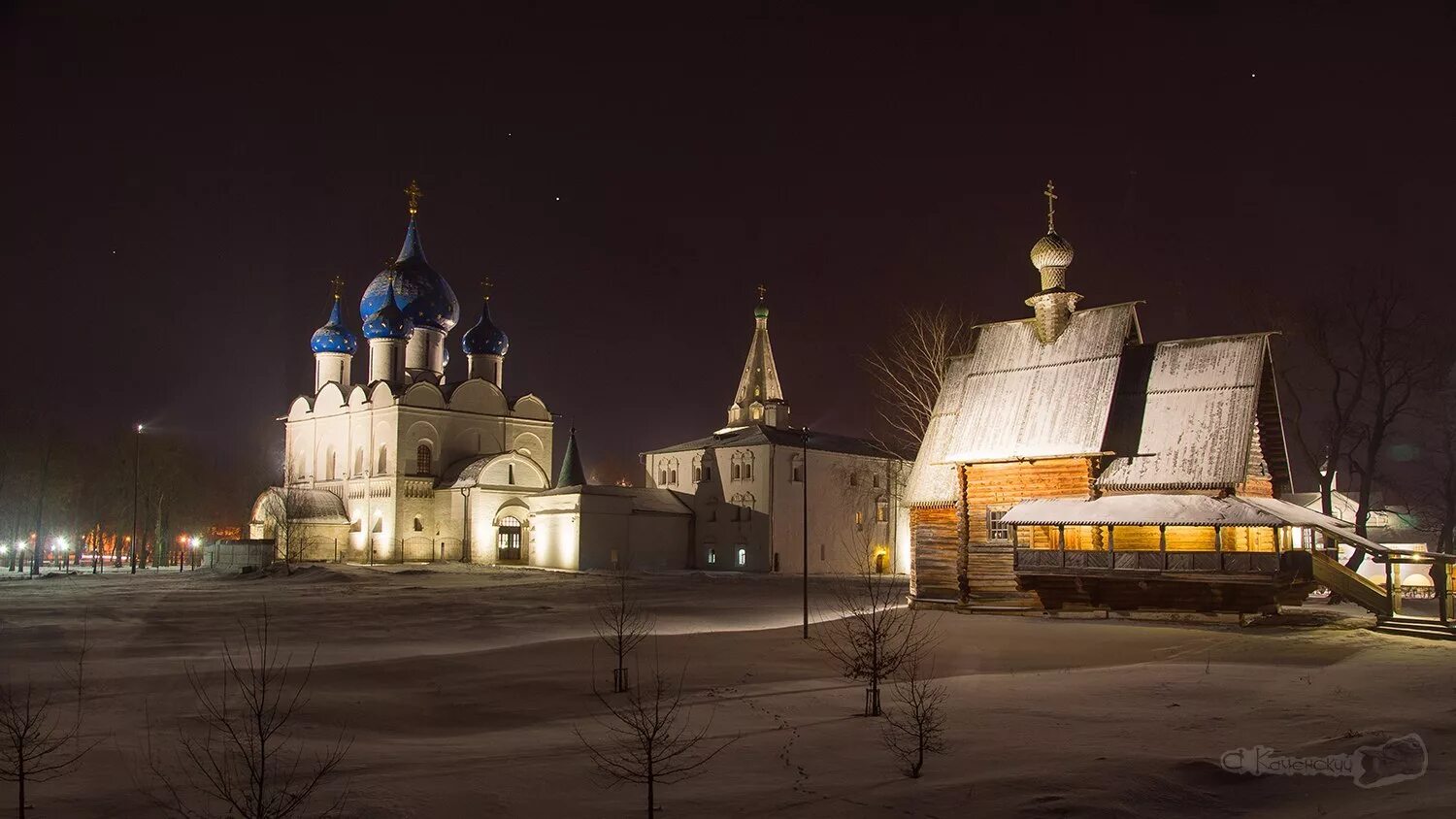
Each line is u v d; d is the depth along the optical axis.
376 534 86.88
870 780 13.20
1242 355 35.94
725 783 13.20
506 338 99.81
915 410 53.62
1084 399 36.78
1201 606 32.53
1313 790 12.41
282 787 12.92
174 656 26.42
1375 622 30.83
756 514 79.44
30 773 12.84
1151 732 15.86
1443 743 14.39
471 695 20.02
